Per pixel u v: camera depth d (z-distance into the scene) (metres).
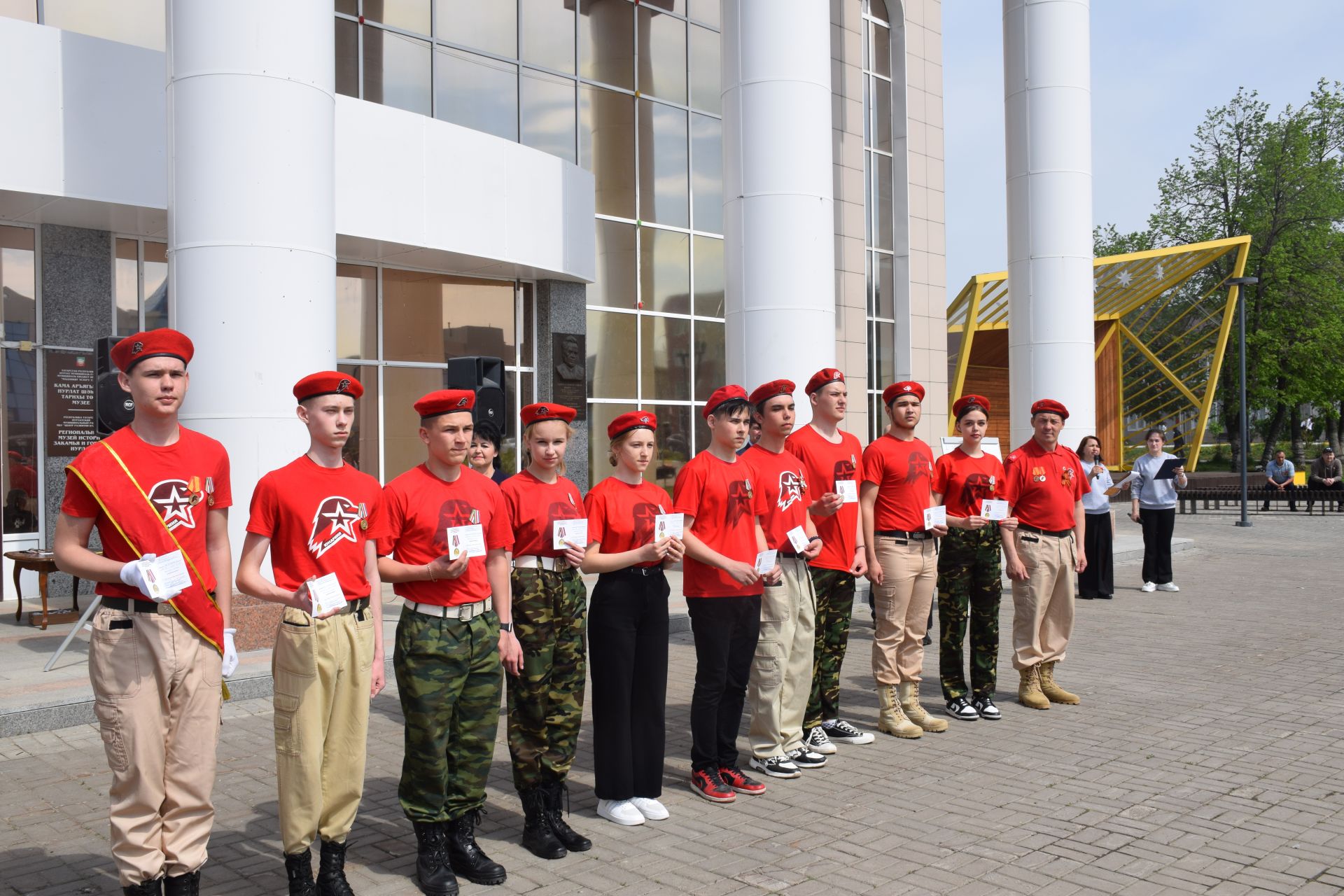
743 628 5.50
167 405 3.76
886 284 22.64
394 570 4.28
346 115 11.75
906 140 22.58
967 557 7.09
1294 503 26.55
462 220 12.96
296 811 4.05
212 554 4.00
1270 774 5.80
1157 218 50.72
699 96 17.80
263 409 8.39
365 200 11.94
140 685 3.70
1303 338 45.66
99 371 7.47
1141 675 8.45
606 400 16.38
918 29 22.95
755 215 11.04
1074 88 15.03
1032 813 5.20
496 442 7.23
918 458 6.70
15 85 9.52
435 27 14.17
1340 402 48.69
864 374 21.62
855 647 9.79
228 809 5.33
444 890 4.23
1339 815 5.14
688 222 17.59
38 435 10.94
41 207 10.22
